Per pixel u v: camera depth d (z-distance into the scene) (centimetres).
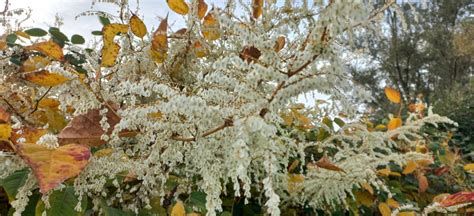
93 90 44
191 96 39
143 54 54
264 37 44
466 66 970
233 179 36
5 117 44
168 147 43
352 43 32
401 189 98
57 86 46
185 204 52
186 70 56
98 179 43
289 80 33
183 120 43
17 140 43
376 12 35
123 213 44
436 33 952
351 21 31
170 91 38
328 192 60
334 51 31
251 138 35
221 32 54
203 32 59
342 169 56
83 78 44
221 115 36
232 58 34
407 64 976
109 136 45
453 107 407
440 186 120
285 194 63
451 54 943
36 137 44
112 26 49
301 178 62
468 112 353
